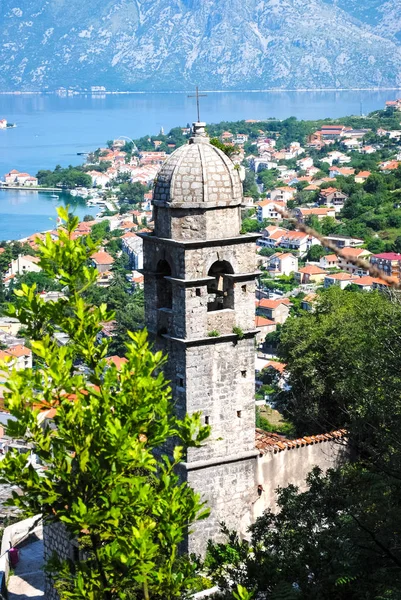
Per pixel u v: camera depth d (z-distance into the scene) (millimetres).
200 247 59969
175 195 60438
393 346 57906
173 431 38312
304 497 54000
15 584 65812
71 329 39000
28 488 36031
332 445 65500
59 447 36562
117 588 36406
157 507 36562
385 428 54625
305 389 82938
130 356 37531
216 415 61594
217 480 61969
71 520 34719
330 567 47094
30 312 41719
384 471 51500
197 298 60094
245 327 61688
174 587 36594
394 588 43750
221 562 58438
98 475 35250
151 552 34719
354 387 60250
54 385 36656
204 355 60781
